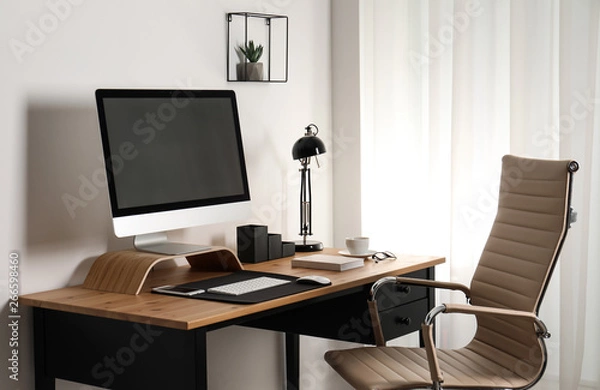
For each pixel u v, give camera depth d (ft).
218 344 10.47
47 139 8.25
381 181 12.01
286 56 11.34
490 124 10.87
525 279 8.54
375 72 11.95
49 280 8.34
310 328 9.78
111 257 8.45
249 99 10.82
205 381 7.00
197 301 7.66
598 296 10.25
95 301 7.70
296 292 8.05
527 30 10.41
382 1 11.84
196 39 9.94
